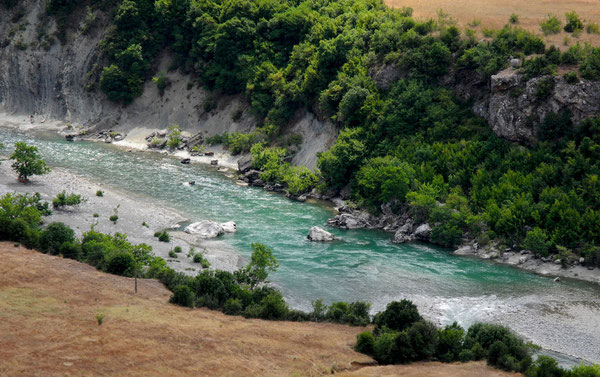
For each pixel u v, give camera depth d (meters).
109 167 134.50
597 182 90.69
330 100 126.44
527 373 52.44
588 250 84.50
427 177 104.50
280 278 82.31
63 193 101.62
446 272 85.31
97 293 61.31
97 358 47.31
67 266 68.00
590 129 96.75
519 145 103.75
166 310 59.72
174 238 93.88
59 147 150.50
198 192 120.38
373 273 84.69
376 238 99.19
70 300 58.34
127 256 71.00
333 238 98.00
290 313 65.38
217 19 158.00
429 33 124.88
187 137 153.12
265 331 58.41
